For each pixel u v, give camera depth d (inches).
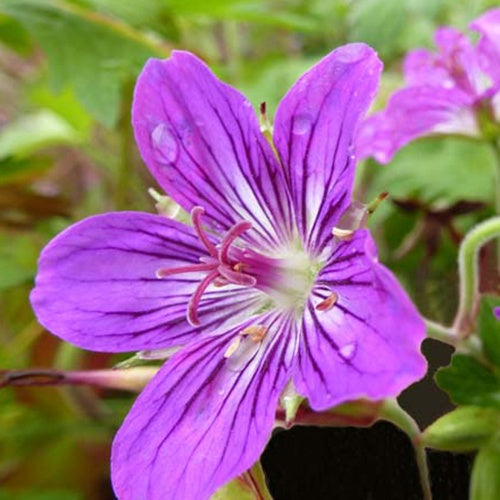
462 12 8.8
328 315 4.2
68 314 4.5
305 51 10.5
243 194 4.6
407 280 6.4
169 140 4.5
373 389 3.7
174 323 4.6
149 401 4.3
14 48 8.6
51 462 6.9
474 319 4.6
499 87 5.6
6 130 9.7
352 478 4.5
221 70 8.0
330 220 4.4
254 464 4.3
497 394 4.5
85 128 8.7
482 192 7.2
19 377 4.8
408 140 5.7
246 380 4.4
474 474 4.4
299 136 4.4
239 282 4.6
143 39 7.3
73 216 8.0
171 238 4.6
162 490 4.2
